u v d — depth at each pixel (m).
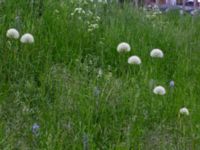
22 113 2.52
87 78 2.93
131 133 2.44
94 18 3.91
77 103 2.61
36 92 2.74
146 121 2.64
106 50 3.41
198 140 2.49
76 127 2.42
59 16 3.61
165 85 3.14
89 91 2.73
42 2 3.66
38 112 2.54
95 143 2.37
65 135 2.31
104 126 2.51
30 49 3.04
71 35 3.43
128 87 2.95
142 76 3.14
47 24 3.44
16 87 2.76
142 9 5.28
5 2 3.53
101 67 3.24
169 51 3.77
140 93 2.86
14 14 3.43
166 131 2.60
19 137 2.31
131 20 4.36
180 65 3.51
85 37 3.48
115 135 2.45
